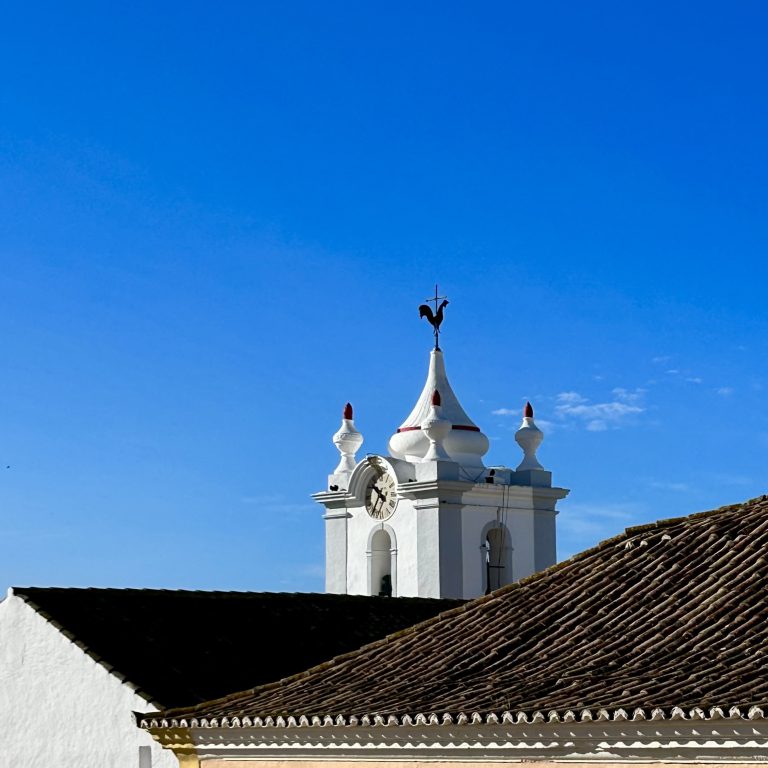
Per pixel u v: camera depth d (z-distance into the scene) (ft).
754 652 75.61
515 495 173.17
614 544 99.71
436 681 84.74
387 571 171.94
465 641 91.45
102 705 117.39
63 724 119.75
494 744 74.64
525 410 179.32
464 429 173.99
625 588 91.04
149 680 116.78
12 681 124.16
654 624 84.02
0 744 124.06
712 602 84.28
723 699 66.64
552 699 73.67
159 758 112.47
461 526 167.94
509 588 99.30
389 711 79.20
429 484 166.30
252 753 88.69
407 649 94.43
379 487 172.96
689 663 76.07
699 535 94.89
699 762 67.00
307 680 94.32
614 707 68.64
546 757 72.95
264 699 91.56
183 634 125.90
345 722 80.28
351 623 138.10
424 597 162.50
